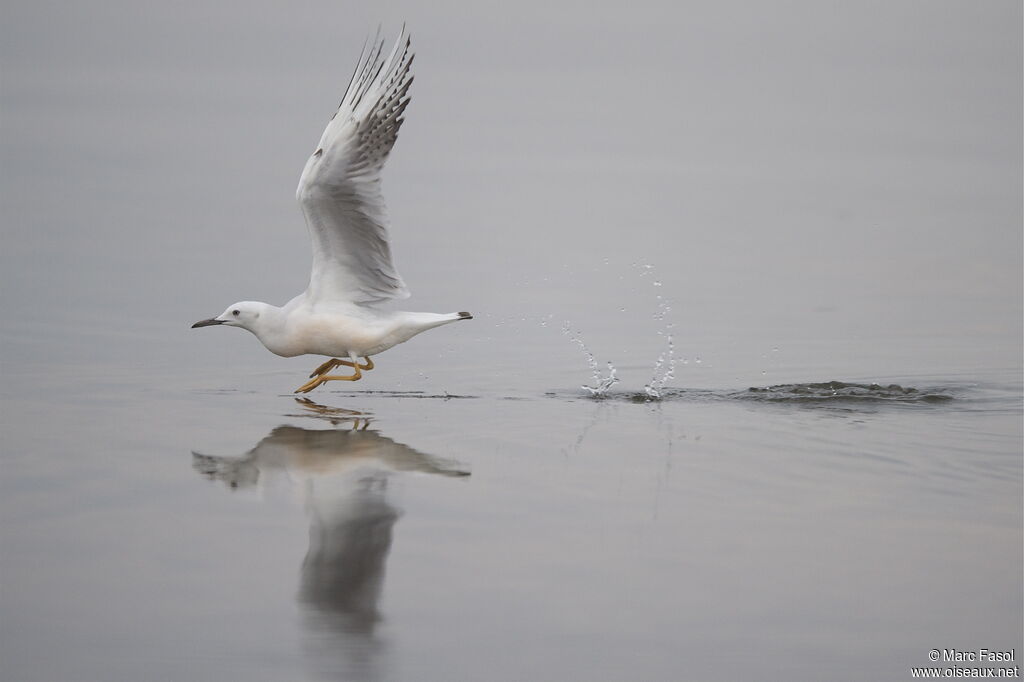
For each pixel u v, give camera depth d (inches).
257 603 382.3
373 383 647.1
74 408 579.5
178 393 614.2
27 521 436.5
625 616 377.1
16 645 357.4
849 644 363.9
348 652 356.5
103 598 383.6
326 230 600.4
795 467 504.1
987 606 384.8
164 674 343.9
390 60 593.0
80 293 824.9
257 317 609.0
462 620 374.6
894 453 523.2
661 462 509.4
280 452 516.1
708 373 675.4
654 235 1084.5
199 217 1074.1
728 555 417.4
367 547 420.5
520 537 429.7
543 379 658.2
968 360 706.8
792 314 831.7
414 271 922.7
